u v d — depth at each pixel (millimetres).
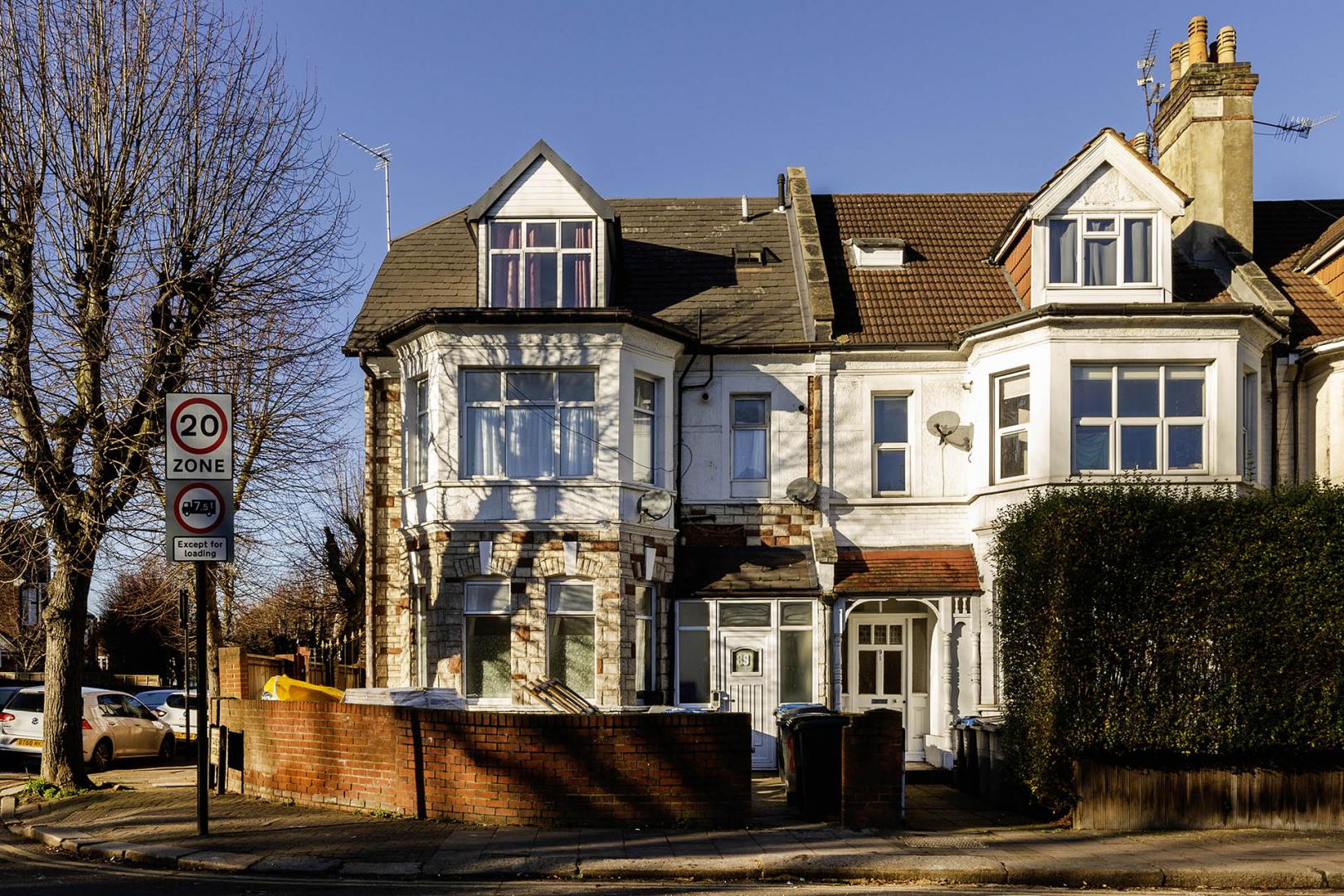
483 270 18734
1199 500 12805
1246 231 20844
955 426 18766
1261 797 12461
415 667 18312
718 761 12172
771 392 19188
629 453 17812
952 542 18859
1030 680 13156
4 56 14273
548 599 17469
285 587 43750
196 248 15250
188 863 10688
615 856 10648
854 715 13102
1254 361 18266
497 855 10703
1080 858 10727
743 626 18516
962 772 16188
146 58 14945
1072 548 12609
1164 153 22344
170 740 22625
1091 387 17703
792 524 18938
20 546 15516
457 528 17438
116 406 14680
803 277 20672
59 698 15344
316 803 13648
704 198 23547
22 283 14359
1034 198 18766
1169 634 12422
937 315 19703
